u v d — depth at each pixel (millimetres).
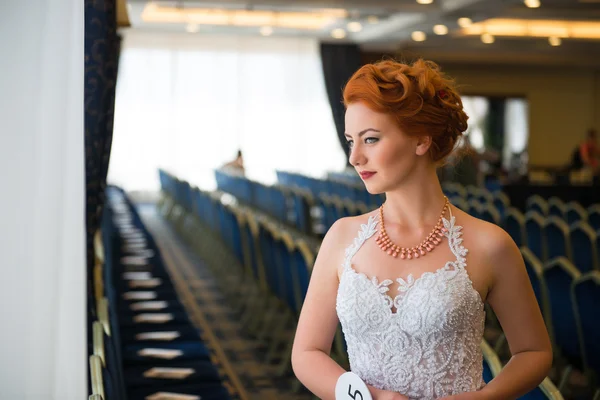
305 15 16156
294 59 18938
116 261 6480
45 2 2797
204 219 10781
